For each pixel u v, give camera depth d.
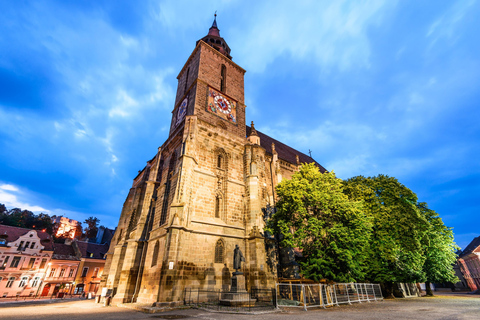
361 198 33.88
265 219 32.72
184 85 43.09
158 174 35.94
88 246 68.06
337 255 25.70
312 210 28.66
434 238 38.28
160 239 26.78
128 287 27.39
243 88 44.38
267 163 41.28
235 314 17.14
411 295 44.72
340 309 20.61
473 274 79.25
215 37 48.75
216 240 26.98
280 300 24.80
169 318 15.45
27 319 14.36
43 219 102.62
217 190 30.41
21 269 51.84
